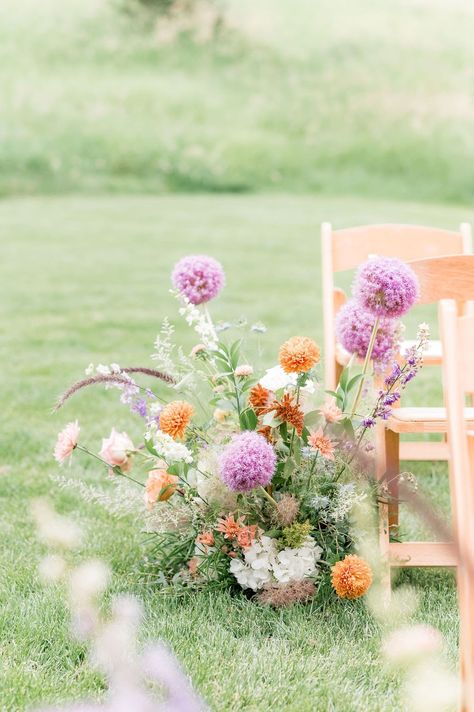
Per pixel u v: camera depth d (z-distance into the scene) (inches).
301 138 759.7
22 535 122.6
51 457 157.0
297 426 100.1
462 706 77.4
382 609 99.8
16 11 830.5
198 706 81.8
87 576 105.3
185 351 246.4
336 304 136.6
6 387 205.5
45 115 741.3
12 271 384.5
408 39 831.1
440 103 780.6
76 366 226.5
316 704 83.4
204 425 107.2
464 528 70.9
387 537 106.4
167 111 766.5
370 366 113.8
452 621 98.1
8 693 84.1
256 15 842.2
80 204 605.6
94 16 831.7
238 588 105.0
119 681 85.3
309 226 514.6
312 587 101.0
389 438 107.0
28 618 98.3
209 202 621.6
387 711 82.3
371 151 745.0
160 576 105.6
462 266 100.3
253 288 348.8
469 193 700.7
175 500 107.0
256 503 102.0
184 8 832.3
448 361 71.7
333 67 814.5
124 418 179.2
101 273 382.0
